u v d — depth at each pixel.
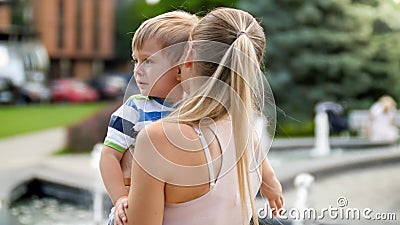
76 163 12.20
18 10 40.06
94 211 8.81
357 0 20.64
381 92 21.38
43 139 17.30
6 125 21.25
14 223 7.92
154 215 2.09
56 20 42.91
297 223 6.90
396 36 20.97
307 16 20.05
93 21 44.16
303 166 10.85
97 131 15.30
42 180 10.31
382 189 9.66
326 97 20.47
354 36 20.41
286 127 20.38
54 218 8.54
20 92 30.33
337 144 16.05
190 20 2.46
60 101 32.50
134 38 2.44
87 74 44.56
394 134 16.28
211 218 2.14
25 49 31.39
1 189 9.40
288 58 20.34
